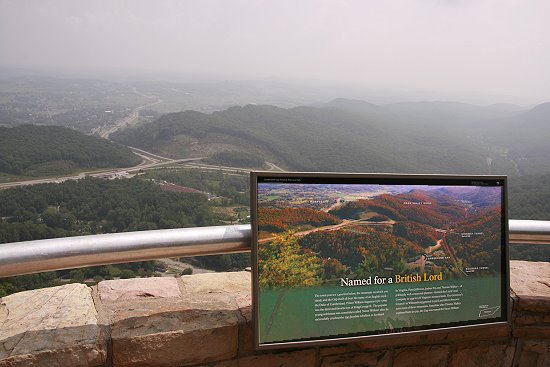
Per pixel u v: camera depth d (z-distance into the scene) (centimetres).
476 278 190
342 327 172
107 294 193
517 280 236
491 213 194
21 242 143
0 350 142
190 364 164
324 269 170
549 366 213
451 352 201
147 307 178
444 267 186
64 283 206
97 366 151
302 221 168
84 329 157
